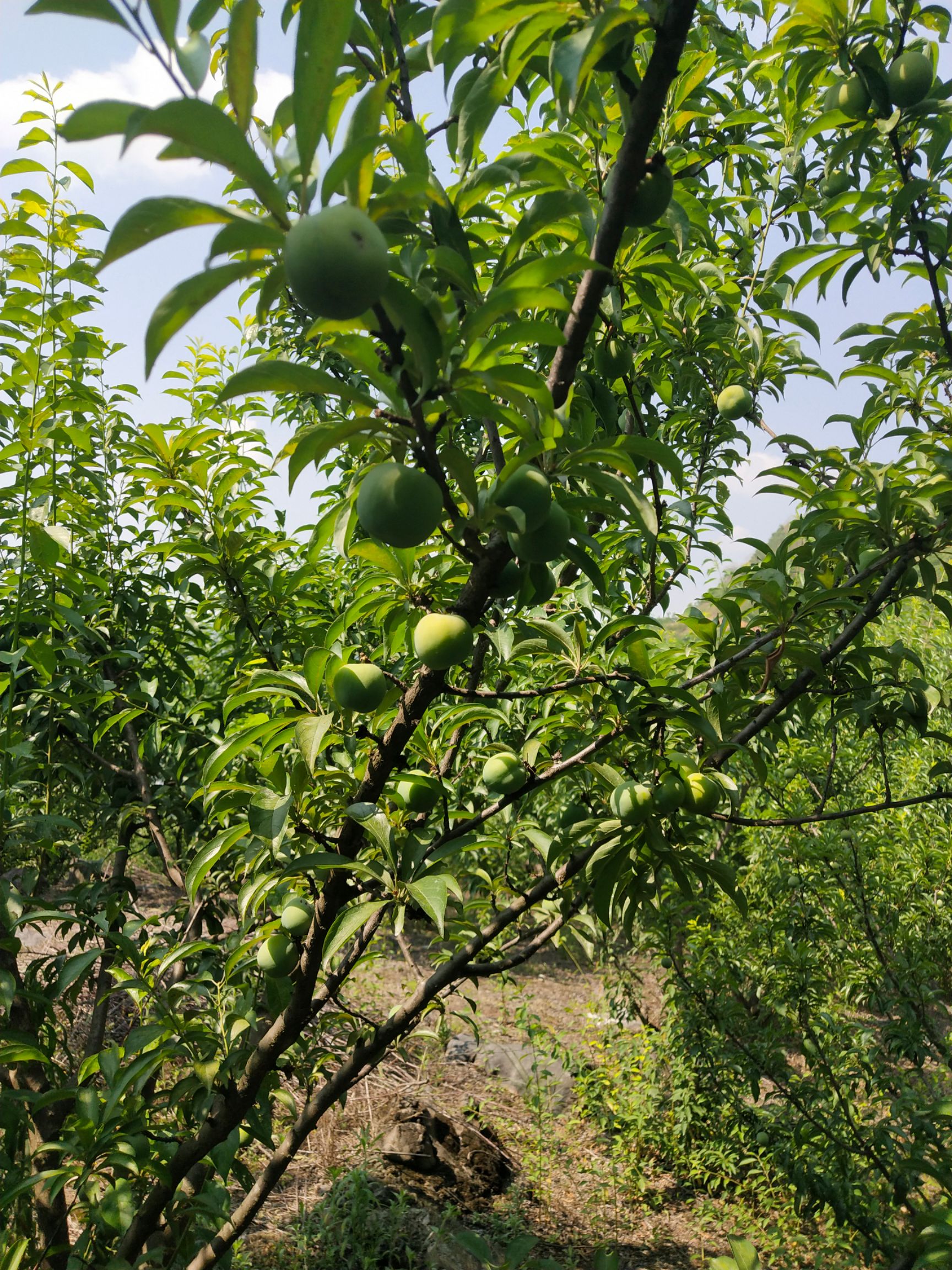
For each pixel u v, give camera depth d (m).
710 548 3.08
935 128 2.43
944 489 2.28
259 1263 4.50
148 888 7.89
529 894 2.54
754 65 3.14
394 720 1.93
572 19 1.33
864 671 2.64
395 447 1.39
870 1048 4.77
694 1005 5.48
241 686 3.42
